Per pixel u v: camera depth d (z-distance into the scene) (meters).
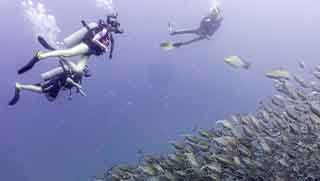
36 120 35.12
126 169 7.11
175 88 30.38
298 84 7.61
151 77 31.05
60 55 5.69
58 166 25.36
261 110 7.46
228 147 6.09
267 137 6.18
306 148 5.97
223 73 32.66
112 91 29.98
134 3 39.59
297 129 6.10
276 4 47.59
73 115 28.89
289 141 6.15
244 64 7.86
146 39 35.38
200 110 28.17
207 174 6.00
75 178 23.56
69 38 5.91
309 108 6.40
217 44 39.47
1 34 34.69
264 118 6.79
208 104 28.66
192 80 31.28
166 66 31.89
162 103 28.92
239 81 32.28
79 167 24.28
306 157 5.95
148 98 29.31
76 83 5.96
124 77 31.92
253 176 5.79
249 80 32.88
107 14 6.25
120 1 38.75
